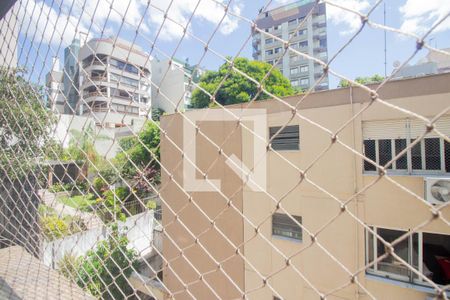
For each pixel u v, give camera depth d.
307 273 4.30
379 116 3.72
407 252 3.60
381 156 3.79
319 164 4.20
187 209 5.25
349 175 3.97
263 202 4.68
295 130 4.43
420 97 3.48
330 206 4.12
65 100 1.22
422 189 3.46
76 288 1.25
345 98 3.98
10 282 1.27
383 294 3.67
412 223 3.52
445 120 3.35
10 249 1.59
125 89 1.05
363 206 3.87
